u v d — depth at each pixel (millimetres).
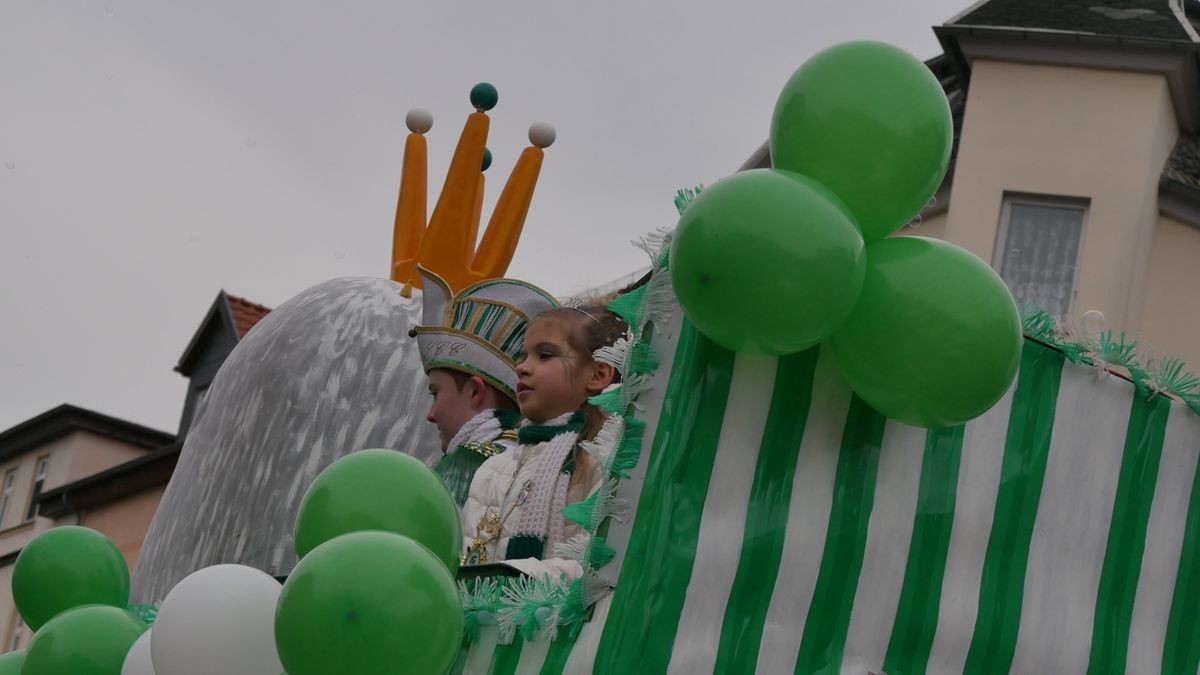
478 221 6773
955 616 3727
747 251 3236
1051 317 4047
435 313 5398
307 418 6348
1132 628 3965
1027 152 14312
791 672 3510
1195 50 13992
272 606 3982
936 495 3754
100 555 4969
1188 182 14391
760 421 3545
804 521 3564
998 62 14555
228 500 6340
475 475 4508
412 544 3520
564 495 4281
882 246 3504
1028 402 3938
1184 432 4113
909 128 3426
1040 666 3828
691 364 3510
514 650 3656
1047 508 3906
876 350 3422
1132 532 4000
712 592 3465
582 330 4574
